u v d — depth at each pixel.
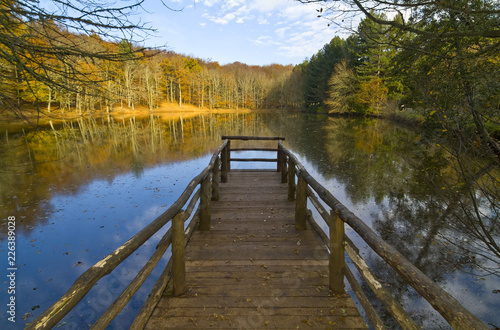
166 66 53.88
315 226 3.60
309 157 12.38
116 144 16.83
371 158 11.80
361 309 3.36
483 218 4.82
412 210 6.24
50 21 2.95
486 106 3.12
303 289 2.50
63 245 5.06
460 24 2.97
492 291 3.64
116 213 6.55
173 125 28.62
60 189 8.42
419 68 3.52
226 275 2.75
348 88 34.25
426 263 4.27
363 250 4.69
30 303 3.54
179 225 2.33
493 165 3.01
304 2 2.65
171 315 2.18
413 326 1.22
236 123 31.25
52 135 20.14
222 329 2.04
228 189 5.75
